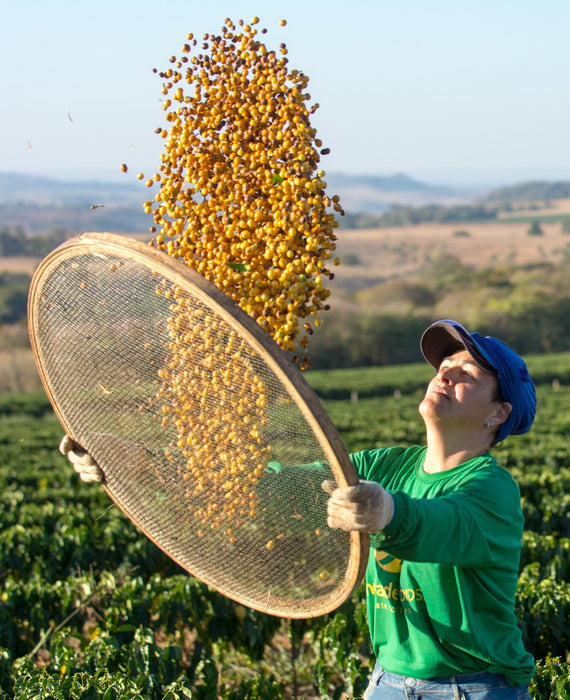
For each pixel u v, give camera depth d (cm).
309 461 260
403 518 244
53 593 738
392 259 16725
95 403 322
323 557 275
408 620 296
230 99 302
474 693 288
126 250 273
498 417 307
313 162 292
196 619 697
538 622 626
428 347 329
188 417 289
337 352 6812
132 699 443
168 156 311
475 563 272
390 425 3288
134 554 907
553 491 1330
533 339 7400
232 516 292
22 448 2825
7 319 8025
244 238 295
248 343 255
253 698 579
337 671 620
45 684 456
